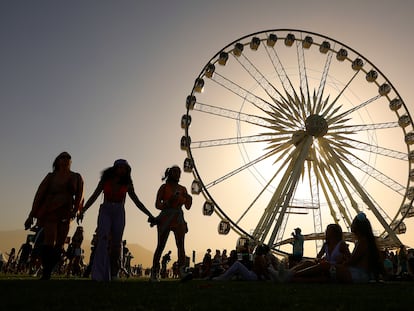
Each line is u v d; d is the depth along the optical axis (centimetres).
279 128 3136
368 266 856
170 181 1057
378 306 436
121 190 931
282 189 2995
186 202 1063
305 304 447
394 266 2395
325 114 3178
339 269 842
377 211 2997
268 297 517
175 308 393
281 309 404
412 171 3428
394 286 787
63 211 943
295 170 2953
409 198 3353
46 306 387
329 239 1002
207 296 520
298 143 3141
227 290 632
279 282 854
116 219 927
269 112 3166
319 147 3164
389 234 2927
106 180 932
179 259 1006
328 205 3052
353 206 2995
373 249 861
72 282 763
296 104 3173
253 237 2836
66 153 977
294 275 855
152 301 448
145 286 689
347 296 540
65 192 956
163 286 705
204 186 2984
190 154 3120
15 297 446
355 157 3147
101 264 883
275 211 2883
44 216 932
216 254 2316
